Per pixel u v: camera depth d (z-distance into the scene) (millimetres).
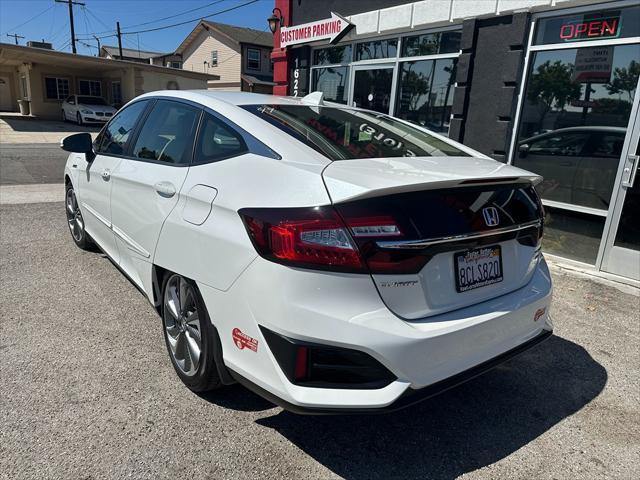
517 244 2414
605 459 2328
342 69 8453
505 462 2277
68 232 5680
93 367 2865
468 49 6062
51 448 2189
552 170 5402
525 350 2432
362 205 1903
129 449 2213
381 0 7273
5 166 11180
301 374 1924
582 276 4879
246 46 34375
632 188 4707
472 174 2160
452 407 2699
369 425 2502
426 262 1992
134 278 3281
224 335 2240
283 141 2309
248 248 2059
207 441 2299
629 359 3285
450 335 2000
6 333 3219
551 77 5332
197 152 2668
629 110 4688
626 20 4676
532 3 5301
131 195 3129
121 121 3842
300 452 2270
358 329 1860
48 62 25812
